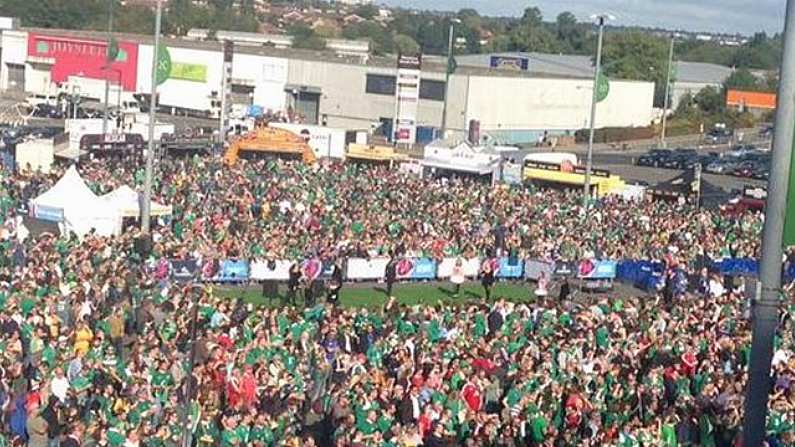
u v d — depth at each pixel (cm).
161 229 10306
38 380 5444
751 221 15312
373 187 14312
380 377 5959
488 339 7175
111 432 4803
